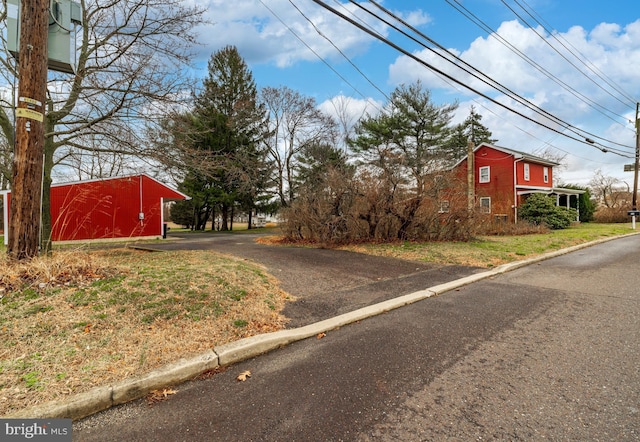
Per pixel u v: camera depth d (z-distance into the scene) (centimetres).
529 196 2155
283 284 579
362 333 380
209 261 689
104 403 245
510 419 221
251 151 2425
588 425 213
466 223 1154
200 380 284
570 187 2981
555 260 858
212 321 385
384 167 1077
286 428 216
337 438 206
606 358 306
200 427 220
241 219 3522
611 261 823
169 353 310
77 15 510
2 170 737
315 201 1136
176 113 760
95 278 464
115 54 734
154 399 256
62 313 363
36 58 459
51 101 739
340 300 498
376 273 685
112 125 720
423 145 2608
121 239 1534
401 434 208
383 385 267
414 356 318
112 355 301
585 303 478
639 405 233
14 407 229
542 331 375
